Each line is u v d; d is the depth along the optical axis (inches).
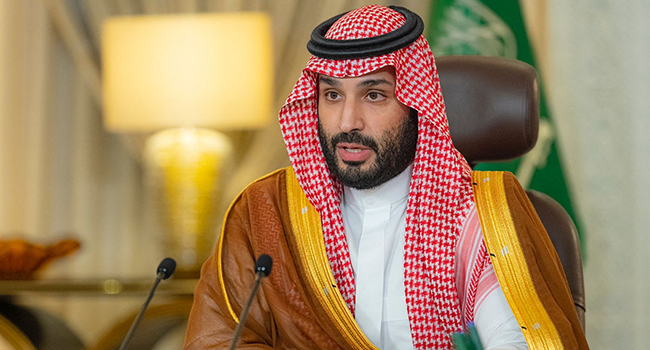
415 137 139.2
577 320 132.4
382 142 134.6
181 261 253.8
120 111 269.6
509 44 280.1
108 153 337.7
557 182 275.9
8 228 332.5
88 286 225.5
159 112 268.4
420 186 139.2
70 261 333.4
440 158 138.2
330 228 142.3
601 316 303.7
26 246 237.3
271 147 321.7
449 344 137.9
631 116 307.0
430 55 140.9
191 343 135.6
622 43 307.6
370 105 134.6
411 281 138.3
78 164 336.8
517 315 128.9
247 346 130.1
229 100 270.4
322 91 136.6
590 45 308.2
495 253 133.8
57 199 338.3
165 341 323.6
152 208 326.0
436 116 133.5
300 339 135.3
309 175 143.2
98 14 334.3
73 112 339.9
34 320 256.1
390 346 140.6
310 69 134.5
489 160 169.5
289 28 323.3
